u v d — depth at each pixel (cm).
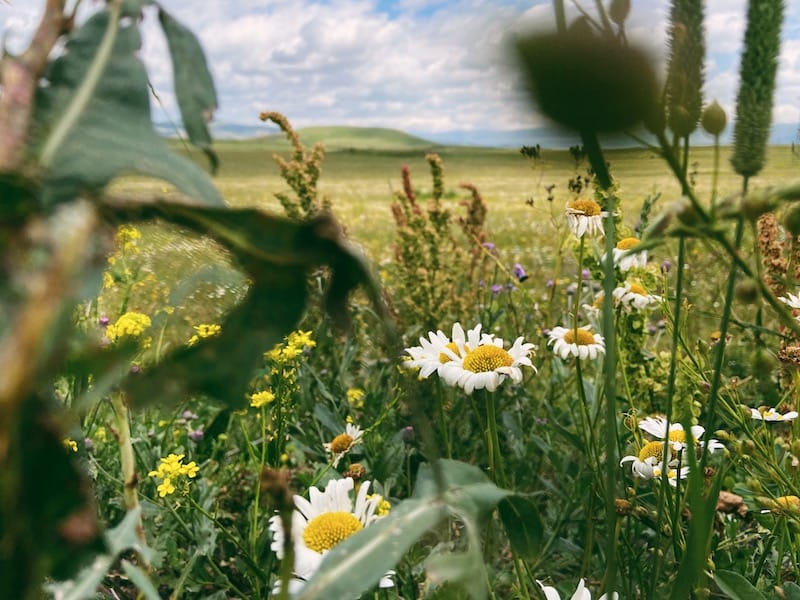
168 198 29
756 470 155
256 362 32
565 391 240
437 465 33
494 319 288
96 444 195
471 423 239
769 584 149
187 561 171
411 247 330
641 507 150
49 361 22
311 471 225
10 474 23
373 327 233
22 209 24
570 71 35
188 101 34
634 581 151
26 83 30
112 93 32
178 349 32
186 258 31
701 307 298
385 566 45
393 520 47
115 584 140
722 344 93
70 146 29
